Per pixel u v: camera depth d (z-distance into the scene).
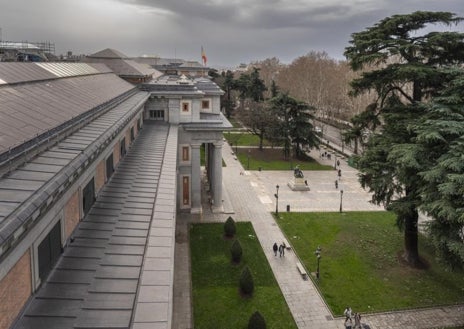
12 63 23.67
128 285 13.04
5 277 9.95
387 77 32.47
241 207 49.91
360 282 32.09
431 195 25.48
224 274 33.16
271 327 26.52
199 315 27.45
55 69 29.16
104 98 28.64
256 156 79.44
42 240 12.55
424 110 31.03
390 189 31.64
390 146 30.62
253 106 92.44
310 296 30.25
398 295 30.27
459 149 24.89
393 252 37.09
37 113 17.23
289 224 44.38
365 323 26.98
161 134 38.78
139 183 22.47
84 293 12.48
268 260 35.84
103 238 16.03
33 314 11.29
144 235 16.45
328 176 66.19
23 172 11.95
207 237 40.50
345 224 44.22
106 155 21.52
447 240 24.11
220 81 138.75
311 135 76.06
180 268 33.94
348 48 34.56
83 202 17.55
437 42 30.59
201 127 45.47
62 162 13.38
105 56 53.16
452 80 28.92
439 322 27.16
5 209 9.24
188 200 47.56
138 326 10.67
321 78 116.75
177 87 46.50
